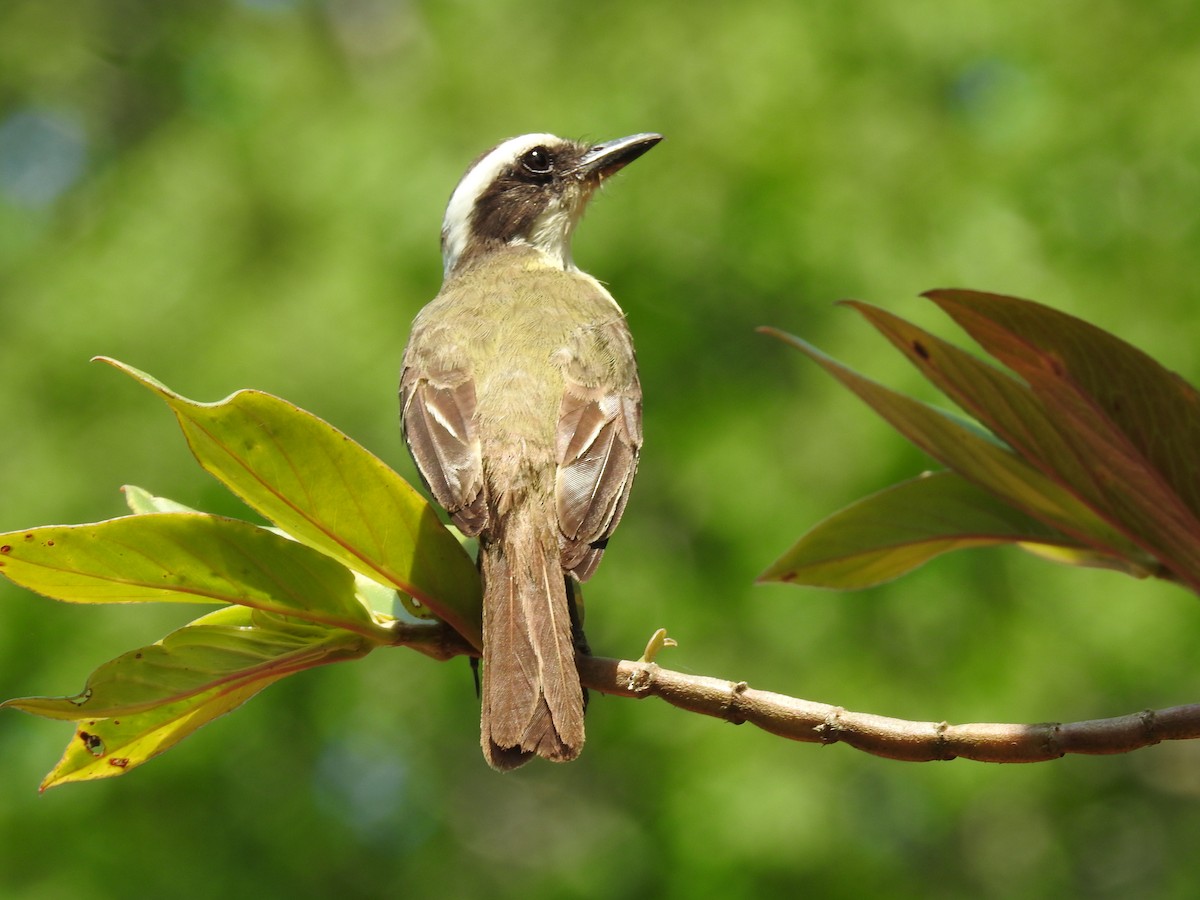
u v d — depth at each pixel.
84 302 16.30
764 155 15.28
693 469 14.84
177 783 14.75
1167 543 4.55
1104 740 3.95
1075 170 15.60
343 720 15.19
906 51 15.88
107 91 22.95
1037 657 14.30
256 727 15.02
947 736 4.04
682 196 15.34
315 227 16.22
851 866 14.26
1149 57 15.84
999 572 14.59
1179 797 18.19
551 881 15.80
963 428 4.75
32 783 14.44
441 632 4.70
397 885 15.70
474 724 15.93
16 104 22.62
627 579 14.90
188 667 4.39
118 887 14.29
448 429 5.85
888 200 15.40
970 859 16.66
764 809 14.00
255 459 4.25
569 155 8.59
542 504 5.56
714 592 14.91
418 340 6.58
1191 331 15.12
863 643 14.55
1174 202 15.41
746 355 15.48
